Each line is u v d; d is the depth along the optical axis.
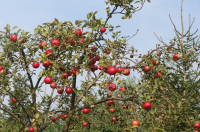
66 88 5.61
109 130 7.04
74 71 5.45
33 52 5.84
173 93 6.33
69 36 4.89
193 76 7.26
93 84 5.58
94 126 6.68
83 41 5.34
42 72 4.71
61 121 9.76
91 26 5.18
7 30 5.61
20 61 5.98
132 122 4.27
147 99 4.41
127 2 5.38
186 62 6.94
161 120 5.10
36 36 5.72
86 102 5.43
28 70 5.80
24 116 6.89
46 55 4.62
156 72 4.86
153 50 5.14
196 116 5.91
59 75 5.22
